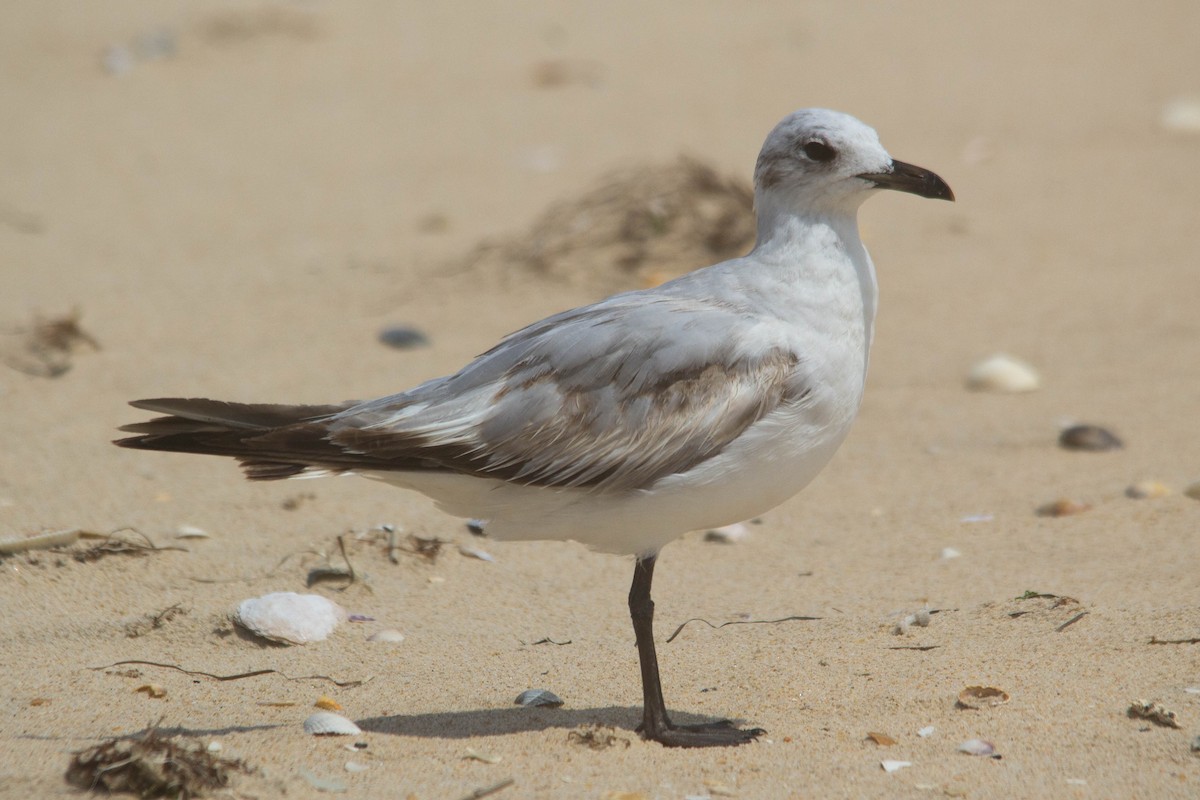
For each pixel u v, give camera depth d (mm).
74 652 9367
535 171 22969
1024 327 16812
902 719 8109
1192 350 15875
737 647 9453
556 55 30156
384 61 30234
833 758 7648
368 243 20000
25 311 17375
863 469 13344
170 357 15953
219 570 10750
